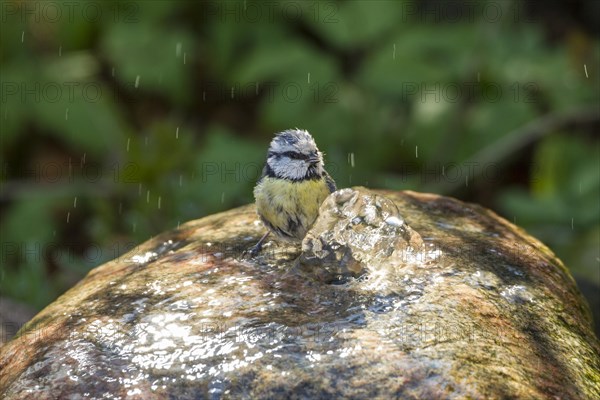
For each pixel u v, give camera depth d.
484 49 13.21
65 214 13.23
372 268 6.37
